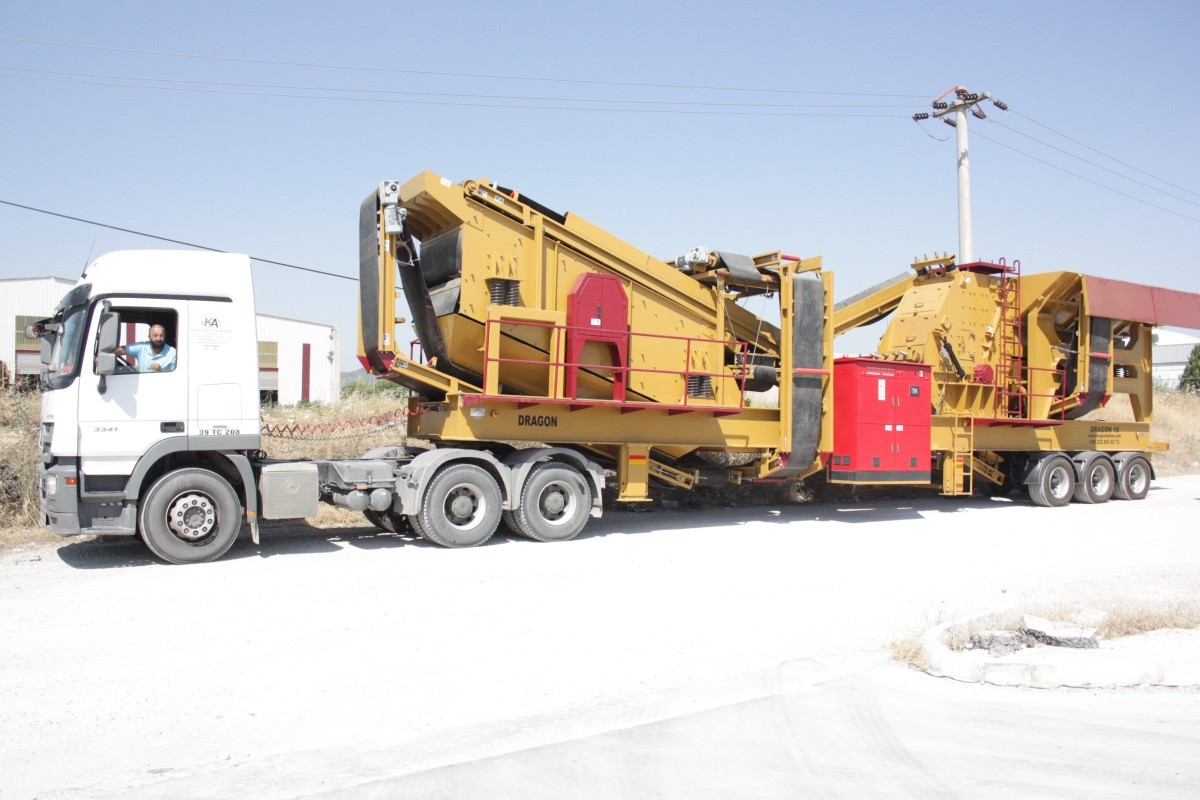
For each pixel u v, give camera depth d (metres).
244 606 8.36
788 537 13.23
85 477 10.09
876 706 5.79
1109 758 4.94
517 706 5.77
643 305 13.72
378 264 11.89
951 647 6.93
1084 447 19.34
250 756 4.97
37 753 5.00
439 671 6.48
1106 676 6.25
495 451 13.32
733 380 14.63
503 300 12.47
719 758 4.93
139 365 10.33
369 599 8.71
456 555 11.27
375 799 4.42
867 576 10.23
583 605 8.59
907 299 18.27
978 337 17.83
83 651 6.89
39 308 34.62
